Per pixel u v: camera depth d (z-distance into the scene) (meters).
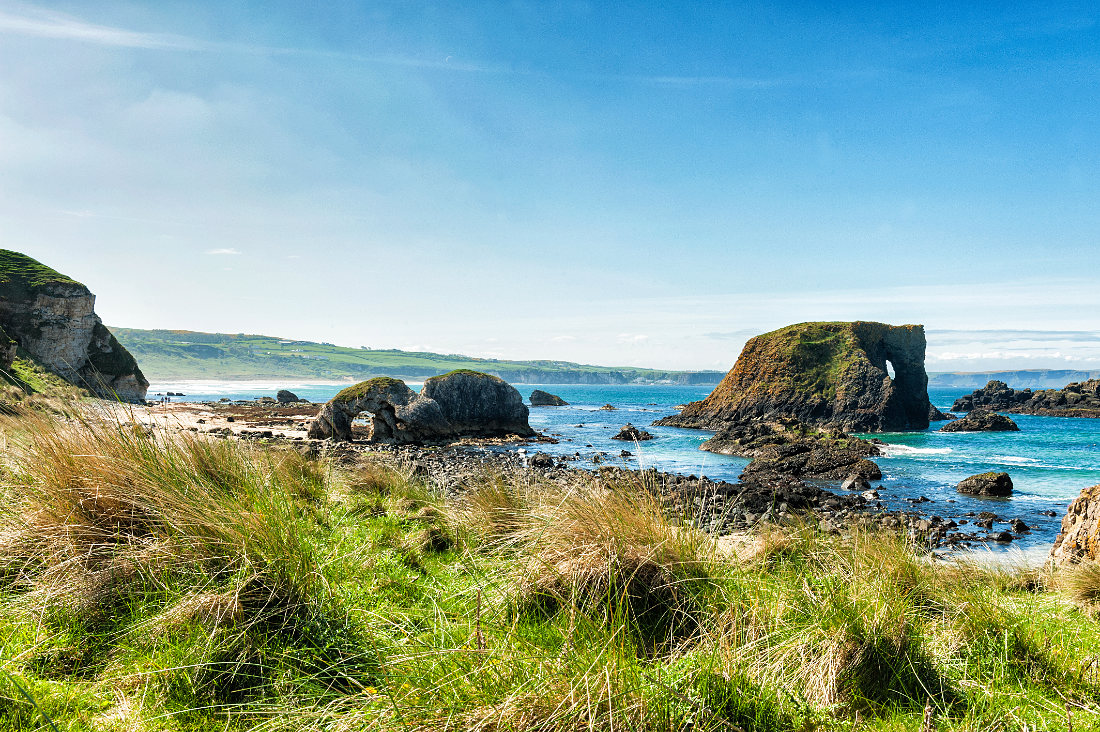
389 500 8.99
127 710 2.98
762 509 14.52
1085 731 3.03
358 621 3.96
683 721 2.95
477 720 2.77
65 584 3.98
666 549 4.64
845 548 5.95
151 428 5.98
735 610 4.04
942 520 14.62
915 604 4.63
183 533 4.28
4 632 3.53
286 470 8.23
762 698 3.19
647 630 4.07
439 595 4.87
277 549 4.15
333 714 2.93
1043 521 14.99
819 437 32.69
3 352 46.12
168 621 3.59
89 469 4.86
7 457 5.39
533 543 5.07
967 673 3.69
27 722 2.72
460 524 7.10
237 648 3.44
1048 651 3.95
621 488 5.55
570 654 3.21
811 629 3.81
